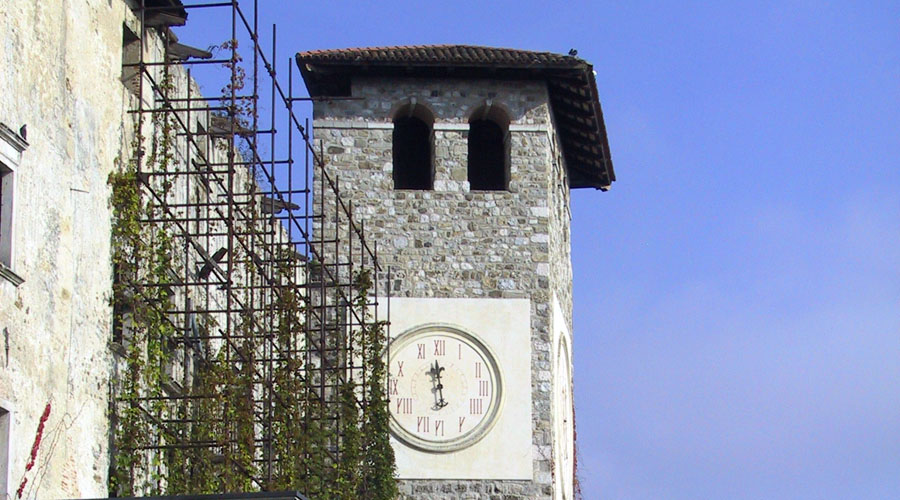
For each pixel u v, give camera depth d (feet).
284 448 137.18
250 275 144.36
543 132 171.94
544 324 168.55
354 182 169.37
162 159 127.44
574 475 180.75
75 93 116.78
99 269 118.93
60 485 111.86
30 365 108.99
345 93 172.04
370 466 157.38
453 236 169.48
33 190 110.32
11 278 106.83
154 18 129.70
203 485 123.34
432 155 171.63
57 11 114.73
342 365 162.81
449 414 165.89
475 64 169.58
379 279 167.84
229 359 129.39
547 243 170.19
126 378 120.47
